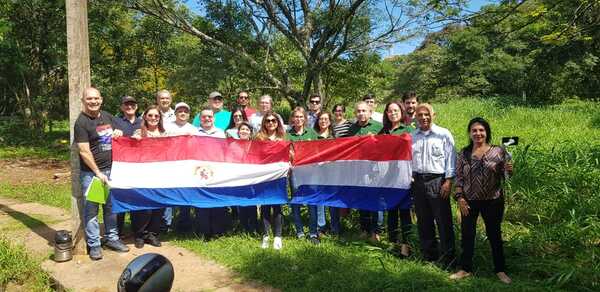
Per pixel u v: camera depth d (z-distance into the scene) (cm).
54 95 2011
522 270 513
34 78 1975
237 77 1695
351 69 1798
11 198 963
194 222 732
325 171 650
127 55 2039
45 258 593
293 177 667
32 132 1948
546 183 741
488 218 493
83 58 595
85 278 534
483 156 486
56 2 1800
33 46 1909
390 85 3350
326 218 757
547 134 1318
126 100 680
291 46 1877
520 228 635
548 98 2584
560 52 1647
